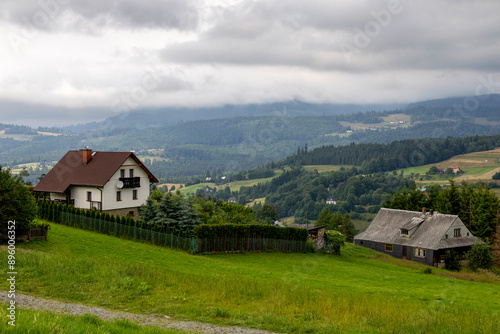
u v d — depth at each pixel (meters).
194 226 46.47
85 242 36.47
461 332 17.77
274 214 141.12
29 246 30.88
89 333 12.91
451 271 56.53
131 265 26.25
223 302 21.36
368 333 17.25
